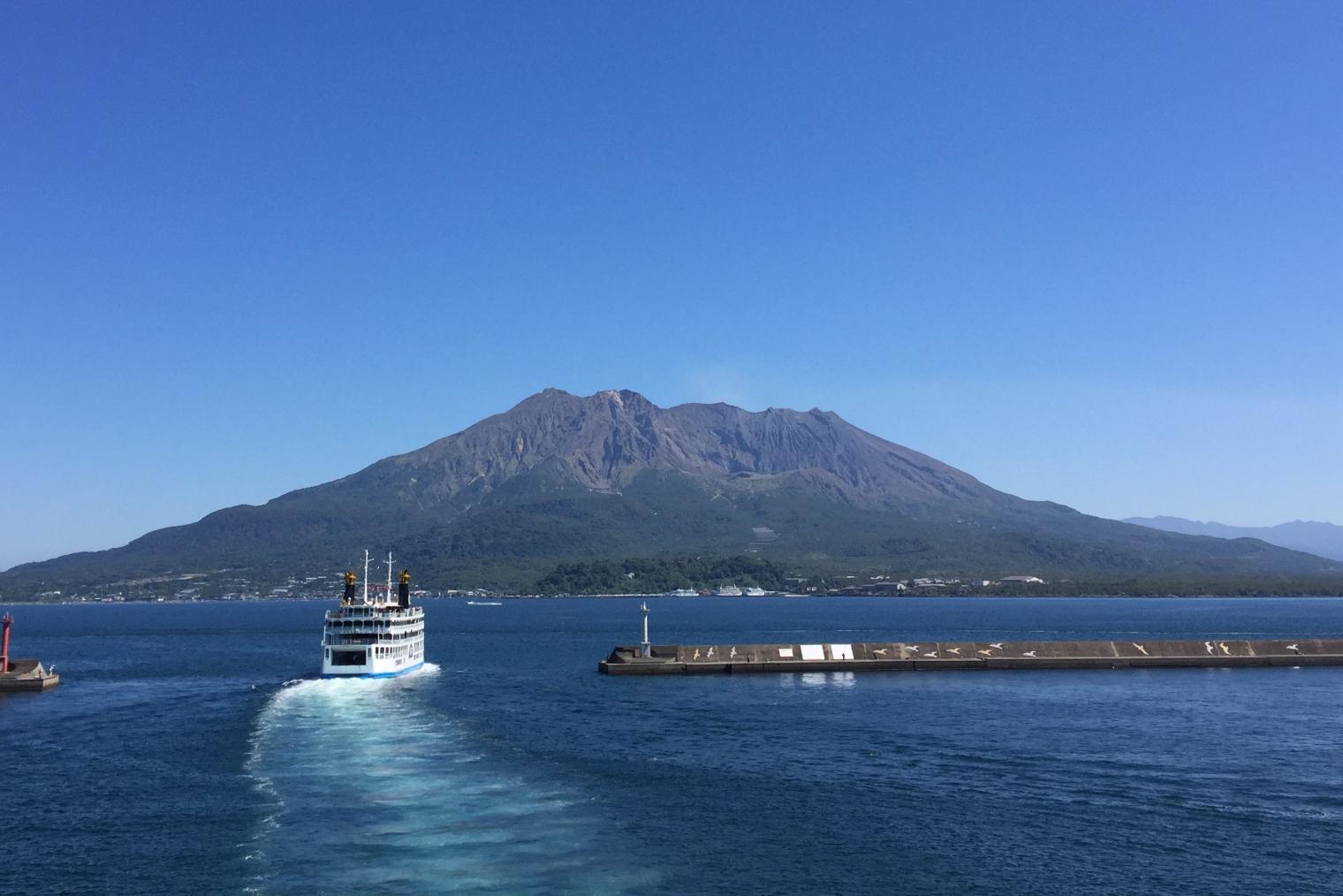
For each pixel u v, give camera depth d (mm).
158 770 96188
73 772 95875
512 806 79125
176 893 61188
